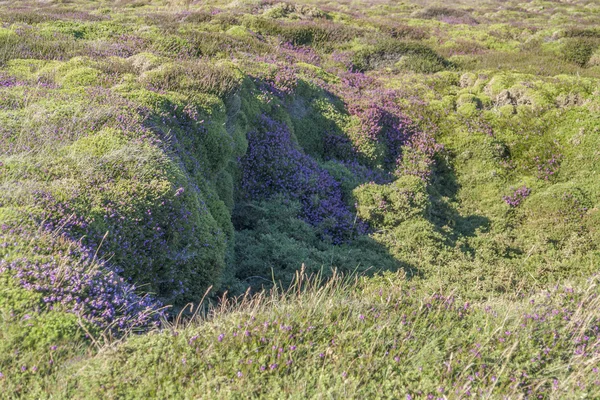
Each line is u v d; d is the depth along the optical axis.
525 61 21.70
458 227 12.01
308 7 30.53
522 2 57.66
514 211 12.48
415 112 15.77
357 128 14.24
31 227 5.42
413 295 6.23
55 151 7.14
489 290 8.89
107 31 17.05
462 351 4.58
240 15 25.80
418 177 12.23
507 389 4.11
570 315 5.29
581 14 45.03
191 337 4.48
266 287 8.04
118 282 5.56
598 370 4.29
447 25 33.03
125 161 7.11
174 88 10.68
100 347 4.36
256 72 14.42
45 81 10.38
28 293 4.52
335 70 20.14
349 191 11.77
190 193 7.57
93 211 6.20
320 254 9.10
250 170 11.45
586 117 14.57
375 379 4.16
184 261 6.96
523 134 14.69
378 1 50.62
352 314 4.94
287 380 4.02
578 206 11.88
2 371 3.86
